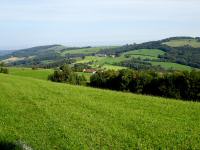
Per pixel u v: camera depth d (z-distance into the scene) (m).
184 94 70.25
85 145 16.25
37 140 17.12
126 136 18.09
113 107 28.33
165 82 72.81
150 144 16.64
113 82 89.69
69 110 26.39
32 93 38.84
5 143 16.36
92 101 31.95
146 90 79.06
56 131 19.06
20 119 22.75
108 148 15.86
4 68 127.94
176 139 17.61
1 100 32.66
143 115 24.67
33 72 134.50
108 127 20.30
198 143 16.86
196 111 27.09
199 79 68.69
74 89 44.88
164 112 26.34
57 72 117.81
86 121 22.05
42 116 23.78
